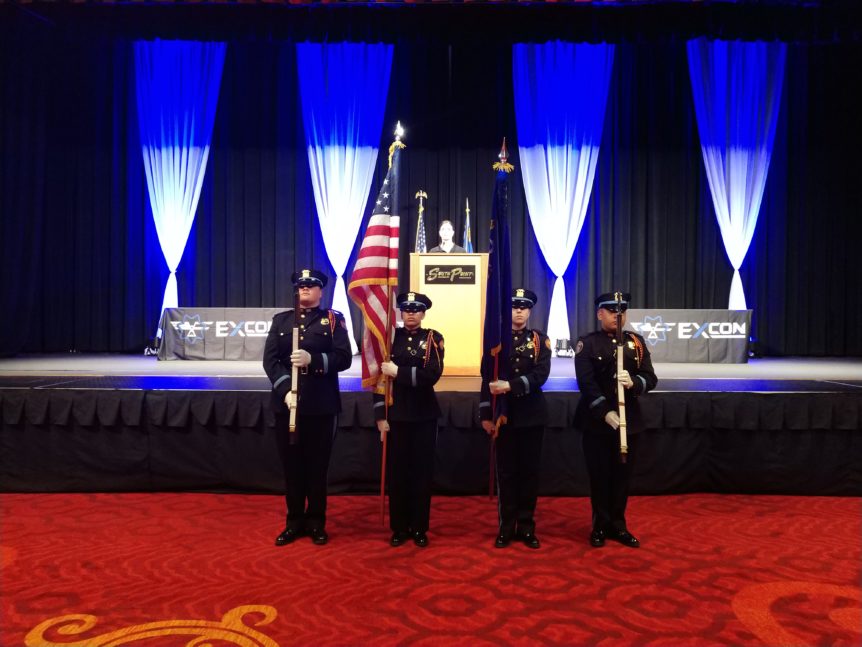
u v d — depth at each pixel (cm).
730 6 812
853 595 323
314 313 407
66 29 837
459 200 983
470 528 428
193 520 444
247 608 308
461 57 987
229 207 998
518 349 398
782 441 505
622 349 375
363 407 505
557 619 297
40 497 498
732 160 956
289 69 998
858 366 750
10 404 504
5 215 945
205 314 761
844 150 991
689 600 317
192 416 511
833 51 986
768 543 397
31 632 285
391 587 331
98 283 1001
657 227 991
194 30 840
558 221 955
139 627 290
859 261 991
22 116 960
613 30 828
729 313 771
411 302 402
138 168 998
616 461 394
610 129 992
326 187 960
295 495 399
